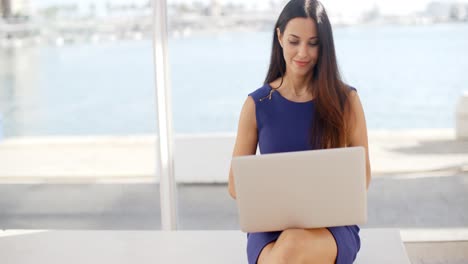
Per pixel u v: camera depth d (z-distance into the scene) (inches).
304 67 90.1
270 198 81.9
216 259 104.5
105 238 118.4
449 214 149.1
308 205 81.8
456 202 154.3
